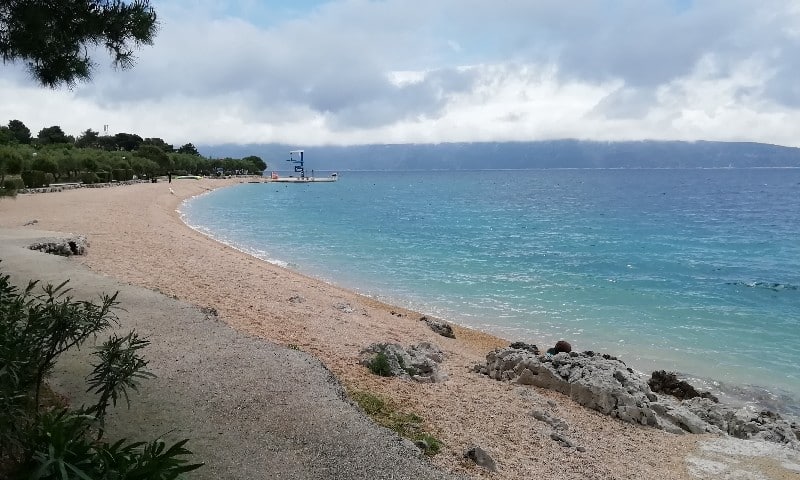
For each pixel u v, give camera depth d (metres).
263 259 24.53
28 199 37.25
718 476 7.10
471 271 23.80
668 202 79.25
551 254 29.44
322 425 5.85
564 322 16.11
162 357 7.54
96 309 5.06
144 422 5.66
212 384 6.72
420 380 9.04
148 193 55.59
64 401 5.82
